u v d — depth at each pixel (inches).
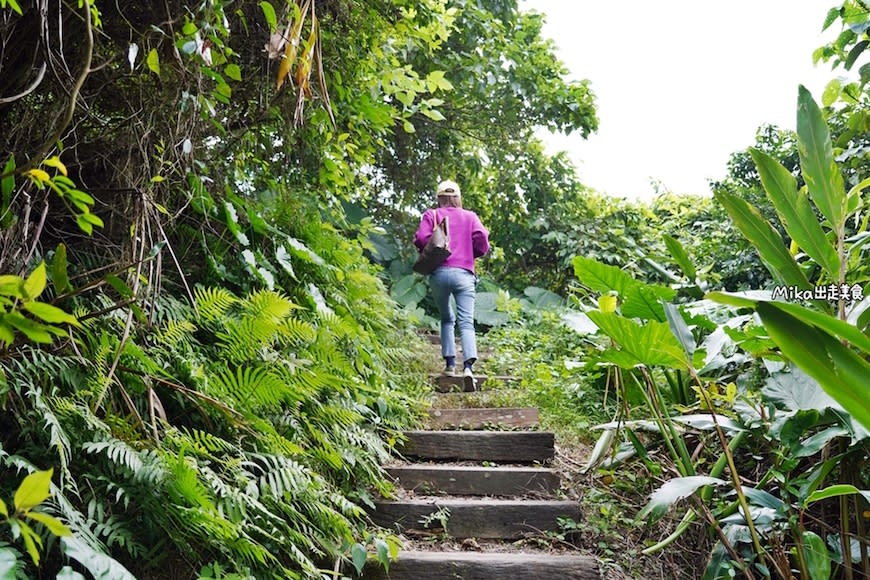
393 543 103.0
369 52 137.9
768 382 98.8
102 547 68.3
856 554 91.7
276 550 91.4
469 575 103.0
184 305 106.0
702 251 295.0
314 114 125.3
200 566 80.9
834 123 163.9
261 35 109.8
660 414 116.4
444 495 130.3
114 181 94.7
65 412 73.9
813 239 86.9
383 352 165.3
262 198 141.3
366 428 136.9
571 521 117.1
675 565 107.6
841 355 44.9
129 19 86.4
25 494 34.1
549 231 355.6
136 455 74.9
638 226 346.9
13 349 72.1
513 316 284.2
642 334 88.5
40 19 70.4
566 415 162.1
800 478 96.8
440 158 305.9
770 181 87.8
